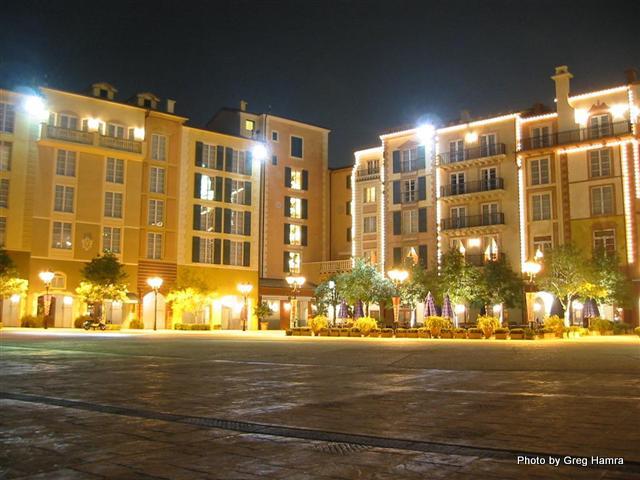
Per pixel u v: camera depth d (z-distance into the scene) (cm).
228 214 6209
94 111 5444
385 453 507
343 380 1098
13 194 4981
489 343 2706
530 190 5128
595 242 4775
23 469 461
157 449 527
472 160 5388
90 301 5031
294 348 2275
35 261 5044
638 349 2119
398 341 3003
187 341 2964
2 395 877
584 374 1182
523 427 618
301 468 459
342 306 4475
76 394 891
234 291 6156
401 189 5894
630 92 4734
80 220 5284
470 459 484
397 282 4441
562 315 4747
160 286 5669
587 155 4875
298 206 6831
